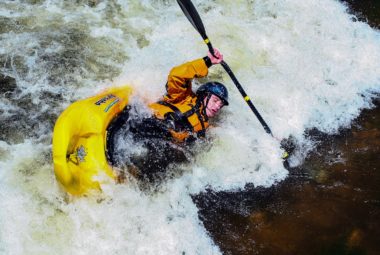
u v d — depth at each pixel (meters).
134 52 6.12
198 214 4.68
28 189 4.48
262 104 5.78
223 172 5.05
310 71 6.20
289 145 5.41
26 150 4.83
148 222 4.52
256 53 6.35
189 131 4.99
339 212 4.72
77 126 4.53
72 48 6.03
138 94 5.41
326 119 5.71
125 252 4.30
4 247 4.09
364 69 6.32
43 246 4.18
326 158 5.28
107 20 6.50
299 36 6.65
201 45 6.33
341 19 6.98
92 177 4.52
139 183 4.73
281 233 4.56
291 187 4.99
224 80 5.97
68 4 6.65
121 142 4.82
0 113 5.20
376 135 5.53
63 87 5.58
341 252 4.40
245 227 4.61
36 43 6.00
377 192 4.90
